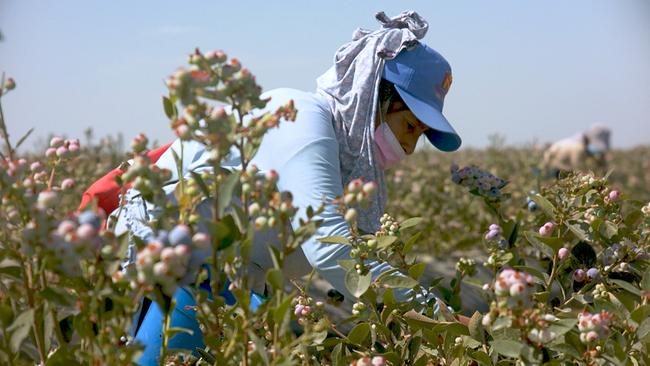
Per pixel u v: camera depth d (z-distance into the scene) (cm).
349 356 209
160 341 226
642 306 195
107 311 163
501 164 988
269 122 161
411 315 219
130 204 226
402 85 257
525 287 163
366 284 207
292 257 263
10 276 169
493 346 173
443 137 280
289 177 226
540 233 251
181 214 165
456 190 676
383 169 271
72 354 167
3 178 155
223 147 157
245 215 162
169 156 248
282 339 171
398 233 233
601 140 907
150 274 143
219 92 157
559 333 167
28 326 156
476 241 639
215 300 171
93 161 637
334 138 239
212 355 217
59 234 147
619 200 265
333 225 219
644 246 252
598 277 245
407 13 269
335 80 259
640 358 209
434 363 217
